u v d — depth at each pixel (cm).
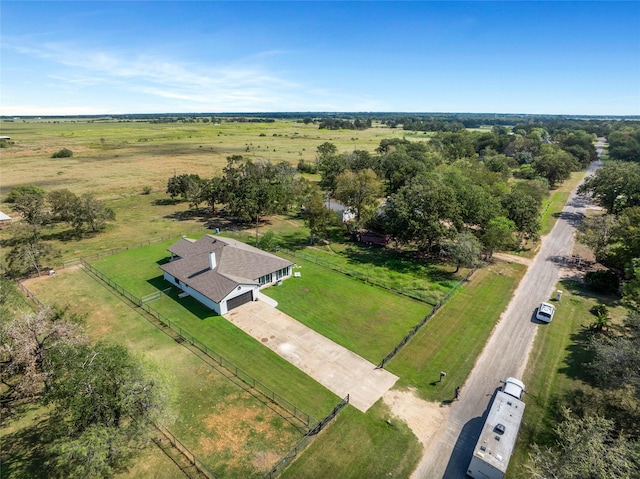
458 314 3838
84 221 6375
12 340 2536
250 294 4069
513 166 12406
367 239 6016
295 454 2261
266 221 7338
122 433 2027
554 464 1861
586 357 3128
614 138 15450
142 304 3994
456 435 2403
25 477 2098
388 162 9812
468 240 4650
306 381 2886
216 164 13525
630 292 3403
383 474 2139
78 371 2083
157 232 6531
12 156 14562
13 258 4547
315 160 14338
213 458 2238
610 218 5334
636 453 1728
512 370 2998
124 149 17250
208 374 2964
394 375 2958
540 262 5188
